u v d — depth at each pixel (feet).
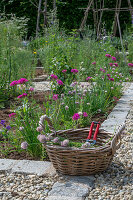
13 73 19.63
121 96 18.98
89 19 42.96
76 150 7.79
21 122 10.63
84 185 7.62
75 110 13.09
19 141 10.43
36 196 7.21
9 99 17.33
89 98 14.85
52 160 8.36
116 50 30.94
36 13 44.01
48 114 11.10
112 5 42.34
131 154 9.68
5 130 10.47
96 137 9.08
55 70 17.24
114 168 8.63
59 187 7.52
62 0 42.86
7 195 7.33
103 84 16.83
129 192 7.20
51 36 25.73
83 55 27.17
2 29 21.08
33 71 24.82
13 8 44.80
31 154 9.77
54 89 15.44
